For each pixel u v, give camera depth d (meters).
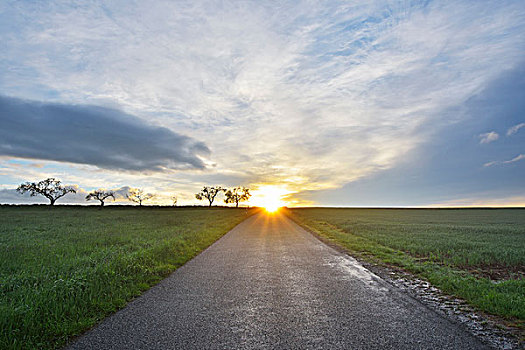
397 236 16.91
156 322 4.58
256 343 3.85
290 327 4.34
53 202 86.25
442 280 6.95
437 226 25.28
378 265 9.07
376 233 18.77
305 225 27.17
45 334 4.11
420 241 14.36
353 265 9.02
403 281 7.11
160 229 20.81
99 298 5.47
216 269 8.44
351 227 23.70
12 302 4.91
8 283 6.36
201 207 104.31
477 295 5.77
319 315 4.82
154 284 6.84
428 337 4.00
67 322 4.50
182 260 9.65
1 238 15.07
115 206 90.50
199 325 4.45
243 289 6.38
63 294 5.47
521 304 5.14
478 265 9.17
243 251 11.76
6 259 9.37
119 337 4.07
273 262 9.46
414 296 5.88
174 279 7.29
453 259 9.65
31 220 30.05
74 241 14.29
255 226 26.16
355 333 4.12
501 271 8.41
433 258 10.24
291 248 12.59
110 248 11.62
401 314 4.86
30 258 9.63
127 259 8.41
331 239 16.03
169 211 67.75
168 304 5.43
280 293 6.07
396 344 3.80
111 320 4.68
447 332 4.17
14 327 4.29
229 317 4.76
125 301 5.58
